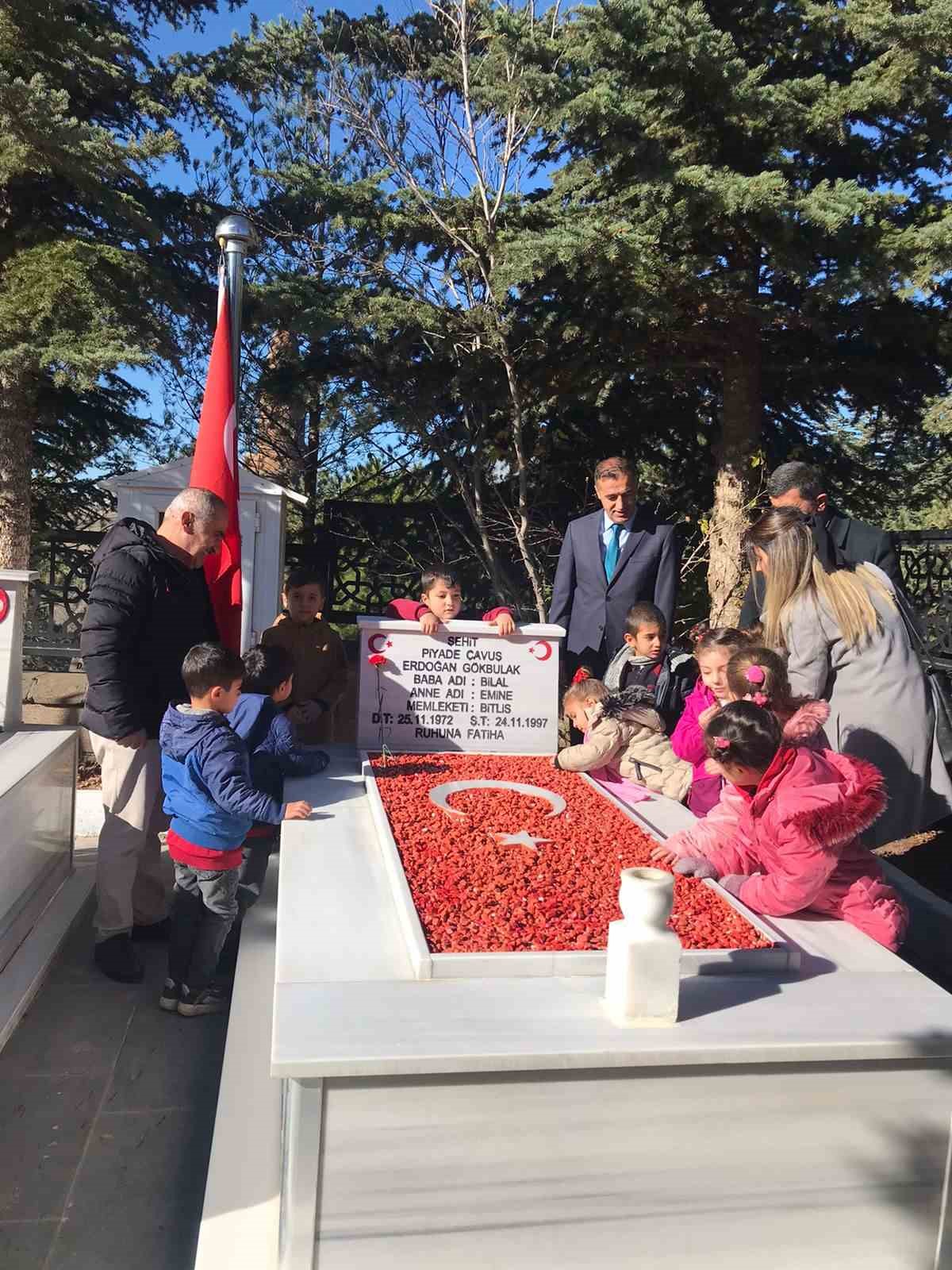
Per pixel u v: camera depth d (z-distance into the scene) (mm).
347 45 10383
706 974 2262
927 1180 2051
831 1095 2002
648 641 4500
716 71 6234
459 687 4469
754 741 2572
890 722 3465
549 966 2189
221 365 4930
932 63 6496
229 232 4887
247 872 4266
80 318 6848
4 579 4805
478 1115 1878
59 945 4168
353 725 6738
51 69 7348
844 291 6387
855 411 8719
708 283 6887
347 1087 1832
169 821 4320
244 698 3977
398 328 7711
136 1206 2703
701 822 2971
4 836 3721
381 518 8922
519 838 3074
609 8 6129
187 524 4043
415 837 3070
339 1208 1857
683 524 9094
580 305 7551
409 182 7758
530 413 8422
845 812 2539
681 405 8875
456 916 2426
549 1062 1845
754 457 7766
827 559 3670
